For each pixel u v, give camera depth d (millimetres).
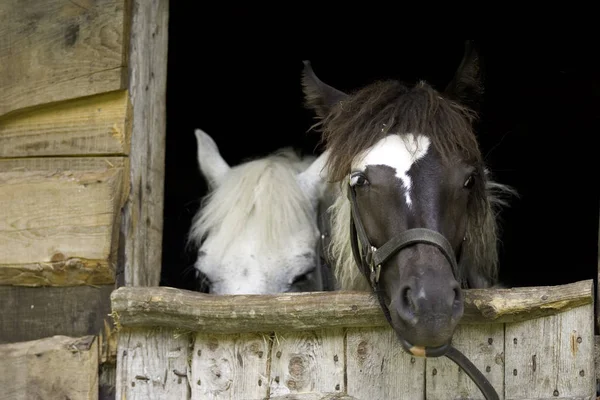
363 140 2496
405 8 6477
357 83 7004
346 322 2506
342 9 6578
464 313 2430
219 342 2660
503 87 6137
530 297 2420
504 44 6234
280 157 4016
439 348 2223
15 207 3098
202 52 6992
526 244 6051
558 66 6000
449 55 6664
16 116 3225
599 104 5820
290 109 7160
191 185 7055
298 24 6777
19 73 3180
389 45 6805
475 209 2672
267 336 2619
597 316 2586
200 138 3943
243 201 3330
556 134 5965
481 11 6270
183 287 5582
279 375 2605
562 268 5934
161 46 3275
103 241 2930
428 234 2316
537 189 6031
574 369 2467
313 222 3549
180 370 2691
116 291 2635
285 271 3248
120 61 3004
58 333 3002
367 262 2555
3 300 3113
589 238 5859
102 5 3043
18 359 2979
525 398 2488
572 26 5957
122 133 3020
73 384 2885
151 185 3205
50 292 3035
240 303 2539
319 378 2580
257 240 3246
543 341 2494
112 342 2902
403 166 2420
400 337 2297
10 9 3225
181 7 6578
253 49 6977
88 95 3053
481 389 2377
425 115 2467
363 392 2551
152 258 3217
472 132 2553
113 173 2986
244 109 7266
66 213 3002
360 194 2535
